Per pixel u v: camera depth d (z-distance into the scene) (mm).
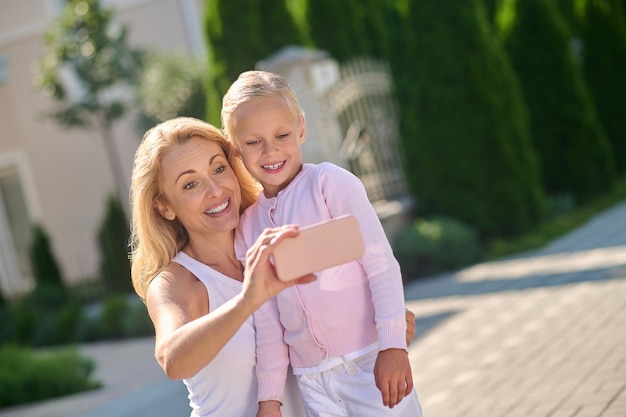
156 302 2566
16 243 18891
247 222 2803
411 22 12328
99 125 17906
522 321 7367
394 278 2650
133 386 8445
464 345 6992
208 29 11930
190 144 2654
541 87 14641
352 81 12258
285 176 2738
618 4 17094
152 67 15898
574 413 4832
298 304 2695
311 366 2732
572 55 14758
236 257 2791
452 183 12164
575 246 10797
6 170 18953
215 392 2699
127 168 17906
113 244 14539
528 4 14641
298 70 11570
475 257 11211
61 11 18297
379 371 2578
